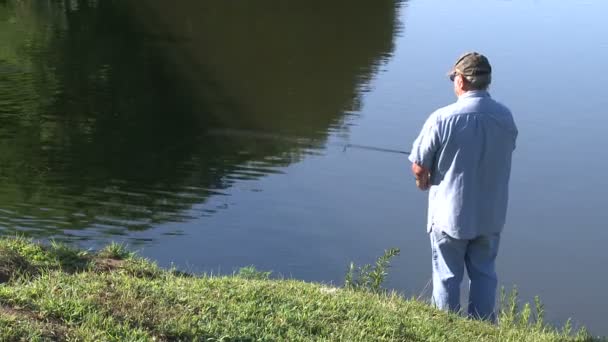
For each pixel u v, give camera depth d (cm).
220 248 1104
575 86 2072
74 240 1105
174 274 561
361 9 3089
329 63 2362
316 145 1667
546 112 1855
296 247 1120
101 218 1210
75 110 1881
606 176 1452
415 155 532
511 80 2130
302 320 452
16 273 484
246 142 1681
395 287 950
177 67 2309
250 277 616
